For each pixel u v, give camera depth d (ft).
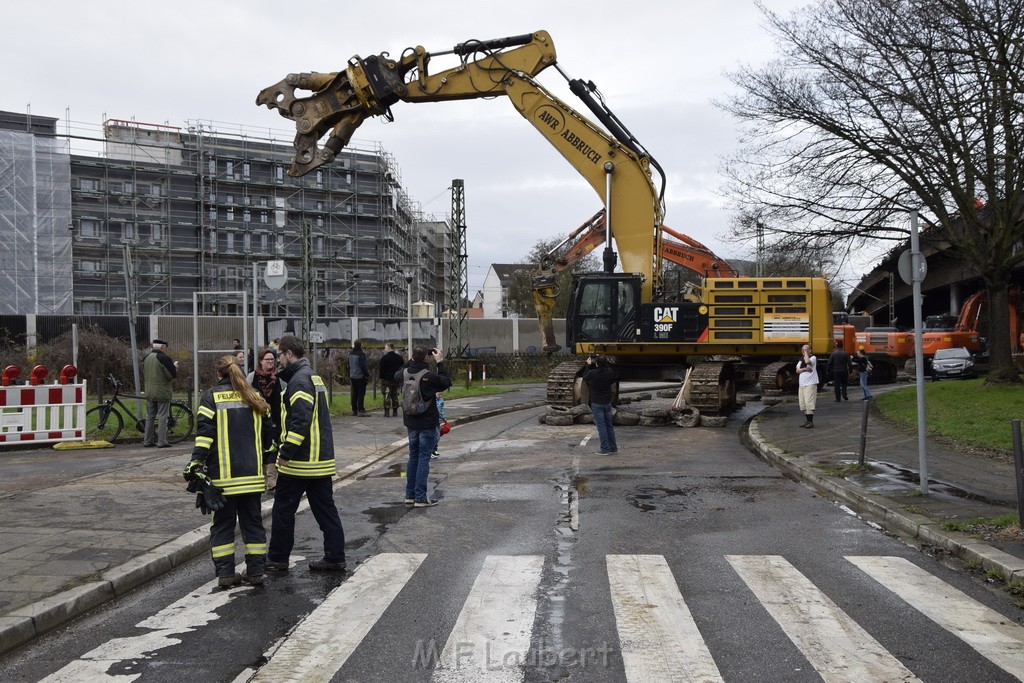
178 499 32.12
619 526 28.76
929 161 60.80
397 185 237.66
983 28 50.24
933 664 16.08
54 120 205.87
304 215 218.18
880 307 221.25
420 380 32.81
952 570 23.07
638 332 68.13
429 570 23.25
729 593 20.81
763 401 86.12
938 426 52.80
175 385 104.88
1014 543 24.30
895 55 61.31
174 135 206.69
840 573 22.71
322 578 22.67
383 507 32.63
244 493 21.76
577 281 68.95
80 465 41.16
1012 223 64.08
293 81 64.28
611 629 18.13
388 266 230.89
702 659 16.33
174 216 202.08
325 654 16.81
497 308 392.06
